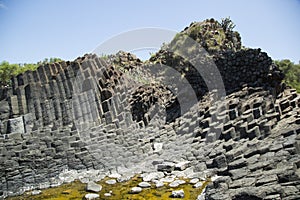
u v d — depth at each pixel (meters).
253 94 18.12
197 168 14.52
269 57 20.28
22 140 17.56
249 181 9.81
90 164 16.91
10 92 22.69
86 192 13.85
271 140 12.91
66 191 14.08
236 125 15.62
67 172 16.27
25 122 20.39
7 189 14.42
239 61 21.70
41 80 23.34
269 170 10.13
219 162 13.73
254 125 14.69
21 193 14.27
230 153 13.33
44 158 16.34
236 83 21.53
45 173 15.78
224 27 34.41
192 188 12.84
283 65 25.91
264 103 15.73
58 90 22.19
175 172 14.92
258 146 12.71
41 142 17.41
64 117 21.09
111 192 13.66
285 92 18.39
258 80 19.62
